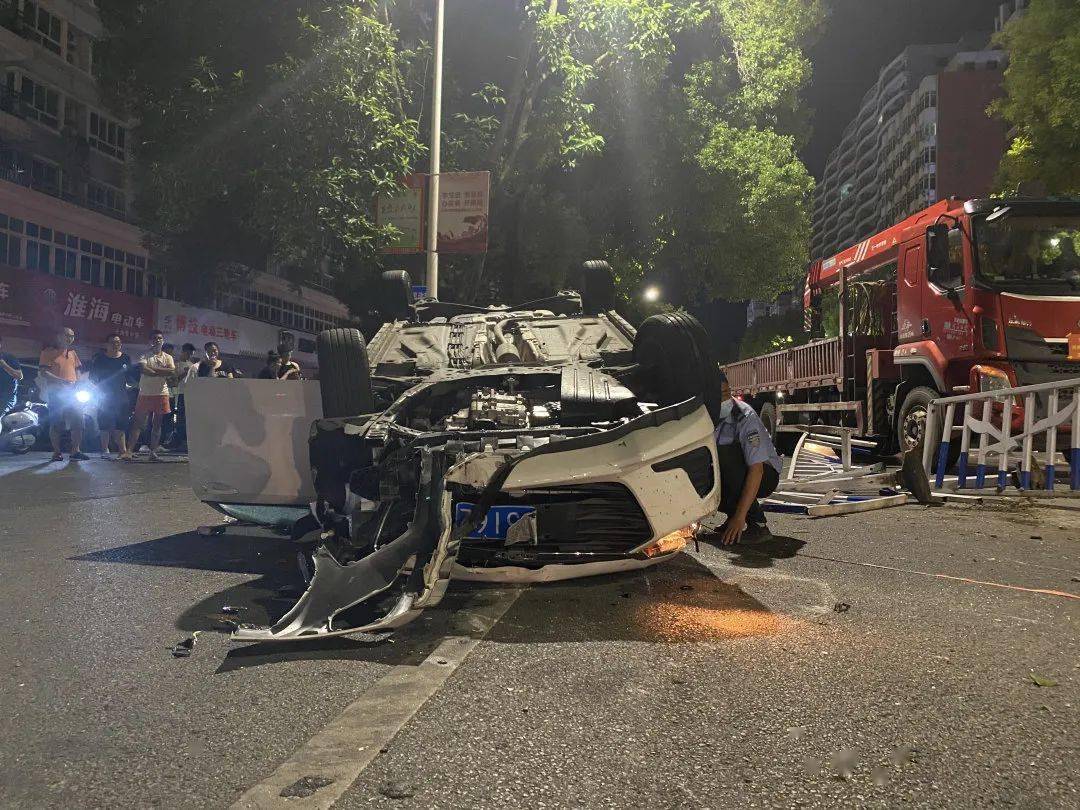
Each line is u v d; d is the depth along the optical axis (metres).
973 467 9.48
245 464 4.82
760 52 26.27
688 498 3.80
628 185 24.45
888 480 8.39
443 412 5.29
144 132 16.05
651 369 5.11
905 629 3.32
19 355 23.00
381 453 4.07
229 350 33.66
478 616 3.48
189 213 15.66
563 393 4.64
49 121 26.53
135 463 12.12
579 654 2.99
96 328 25.59
